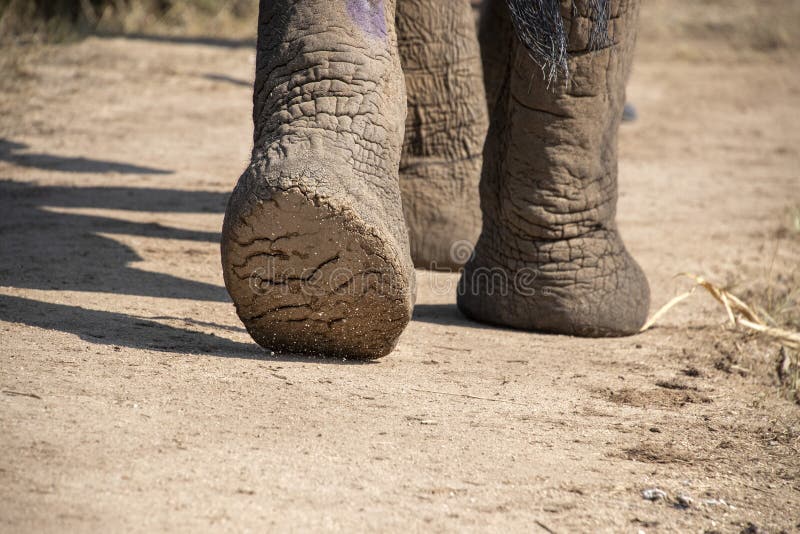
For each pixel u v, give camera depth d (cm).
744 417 955
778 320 1347
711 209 2122
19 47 3238
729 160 2719
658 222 1973
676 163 2644
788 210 2103
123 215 1656
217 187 1947
